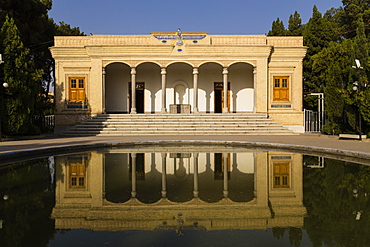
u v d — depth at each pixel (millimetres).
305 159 7863
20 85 13547
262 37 18375
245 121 17031
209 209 3869
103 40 18297
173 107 19125
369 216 3557
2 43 13438
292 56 18422
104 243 2852
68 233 3104
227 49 18031
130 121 16969
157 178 5730
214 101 21344
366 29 25484
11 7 17797
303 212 3723
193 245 2791
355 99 12312
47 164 7246
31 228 3242
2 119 13266
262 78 18062
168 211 3801
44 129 17781
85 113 18156
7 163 7441
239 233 3088
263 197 4402
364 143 10781
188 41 18203
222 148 10438
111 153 9180
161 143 11617
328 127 15031
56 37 18281
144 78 21297
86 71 18266
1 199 4359
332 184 5172
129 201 4250
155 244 2824
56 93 18172
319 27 22141
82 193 4680
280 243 2828
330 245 2779
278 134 15492
